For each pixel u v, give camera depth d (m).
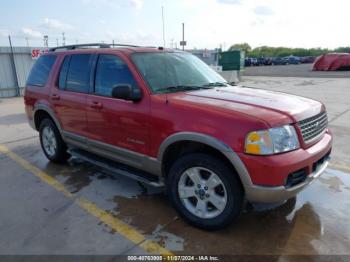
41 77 5.17
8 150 6.00
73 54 4.58
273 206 3.65
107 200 3.88
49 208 3.69
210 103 3.11
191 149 3.23
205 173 3.13
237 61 22.41
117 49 3.97
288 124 2.85
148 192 4.09
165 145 3.24
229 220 2.98
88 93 4.17
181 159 3.19
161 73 3.77
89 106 4.09
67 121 4.59
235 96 3.44
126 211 3.60
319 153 3.06
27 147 6.19
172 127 3.15
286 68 40.31
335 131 6.99
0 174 4.78
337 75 25.67
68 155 5.20
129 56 3.75
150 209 3.64
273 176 2.67
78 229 3.24
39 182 4.45
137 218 3.45
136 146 3.59
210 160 2.96
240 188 2.89
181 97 3.34
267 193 2.71
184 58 4.35
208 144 2.88
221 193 3.04
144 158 3.54
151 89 3.48
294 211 3.54
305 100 3.56
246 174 2.74
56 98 4.68
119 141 3.79
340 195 3.91
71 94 4.41
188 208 3.27
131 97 3.42
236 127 2.77
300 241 2.99
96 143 4.14
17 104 12.28
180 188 3.28
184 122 3.06
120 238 3.07
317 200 3.79
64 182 4.44
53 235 3.14
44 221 3.40
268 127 2.71
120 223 3.34
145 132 3.43
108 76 3.93
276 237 3.06
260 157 2.68
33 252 2.88
